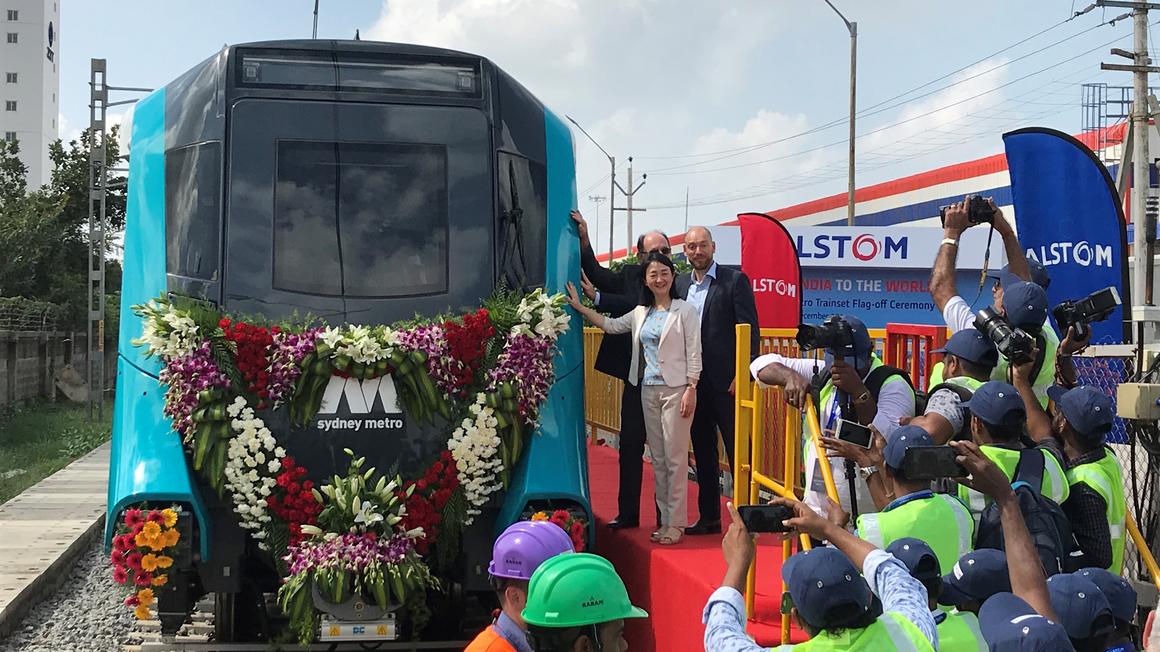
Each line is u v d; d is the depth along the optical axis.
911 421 4.42
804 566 2.93
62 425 28.59
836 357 4.76
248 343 5.82
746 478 5.98
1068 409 4.46
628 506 7.25
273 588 6.24
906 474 3.64
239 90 6.27
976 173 31.31
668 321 6.58
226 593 6.60
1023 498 3.93
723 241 26.47
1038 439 4.60
